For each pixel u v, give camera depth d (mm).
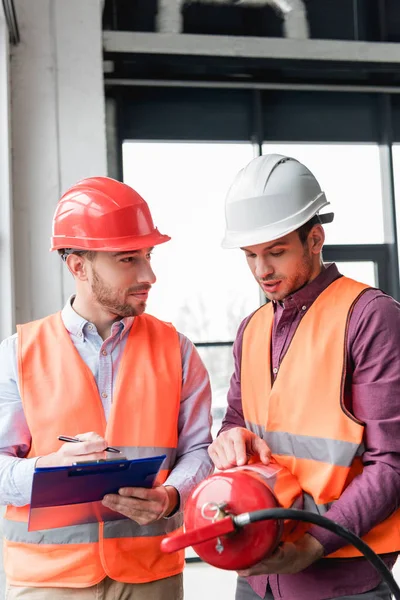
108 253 1747
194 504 1360
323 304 1700
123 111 4340
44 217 3820
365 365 1588
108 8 4203
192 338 4363
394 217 4547
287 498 1538
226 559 1316
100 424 1752
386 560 1605
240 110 4465
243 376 1842
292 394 1679
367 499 1495
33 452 1734
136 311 1779
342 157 4586
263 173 1716
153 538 1742
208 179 4422
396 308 1616
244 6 4375
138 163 4355
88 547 1694
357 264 4574
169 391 1805
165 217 4371
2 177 3633
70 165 3871
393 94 4645
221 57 4258
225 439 1629
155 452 1761
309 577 1588
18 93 3859
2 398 1775
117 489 1516
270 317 1839
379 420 1552
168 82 4289
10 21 3598
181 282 4367
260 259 1700
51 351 1799
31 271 3783
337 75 4469
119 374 1789
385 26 4520
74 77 3918
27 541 1721
